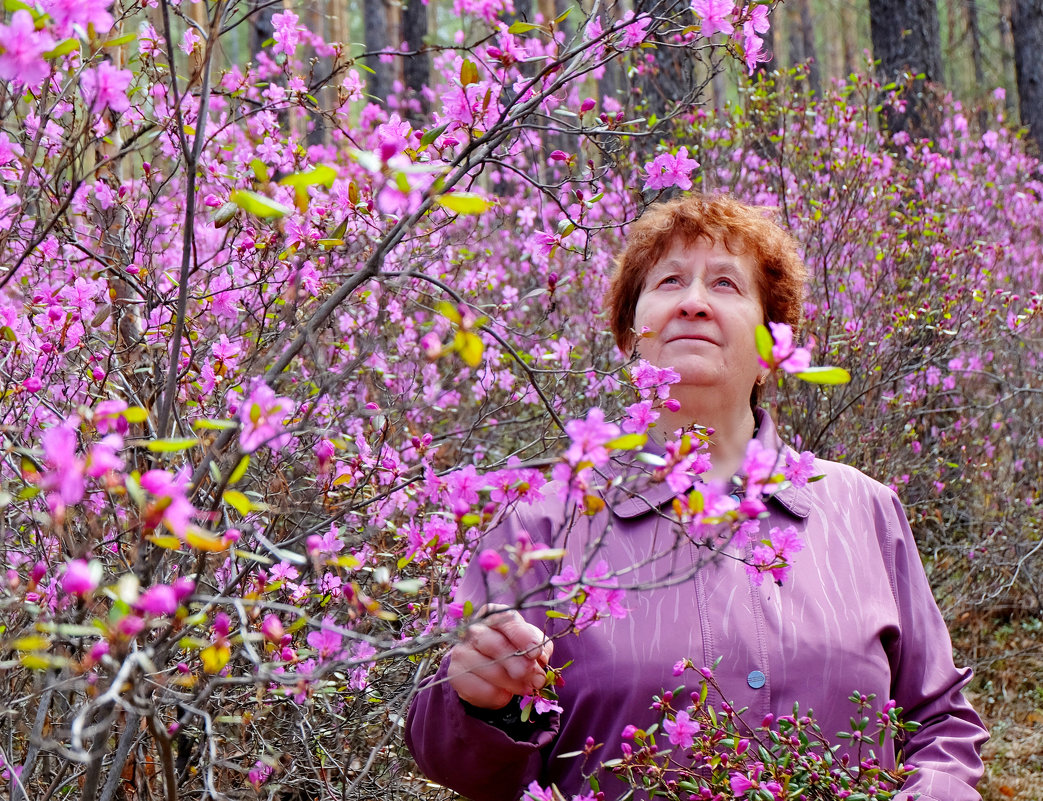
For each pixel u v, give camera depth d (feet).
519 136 5.47
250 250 6.05
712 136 14.06
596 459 3.26
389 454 5.76
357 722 6.50
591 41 4.50
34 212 6.56
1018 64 31.24
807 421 11.36
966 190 16.22
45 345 5.50
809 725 4.35
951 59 40.91
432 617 5.45
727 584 4.76
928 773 4.50
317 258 5.62
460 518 4.13
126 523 4.35
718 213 5.41
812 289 12.23
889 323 12.10
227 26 6.26
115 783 4.20
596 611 3.83
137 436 5.36
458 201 3.16
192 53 6.18
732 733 4.34
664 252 5.44
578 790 4.64
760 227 5.55
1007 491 13.55
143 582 3.83
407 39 31.14
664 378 4.99
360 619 4.80
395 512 7.04
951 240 13.94
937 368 12.25
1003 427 14.78
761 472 3.34
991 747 10.96
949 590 12.59
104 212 6.63
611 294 6.07
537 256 11.73
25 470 3.77
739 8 4.83
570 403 8.35
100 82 3.96
